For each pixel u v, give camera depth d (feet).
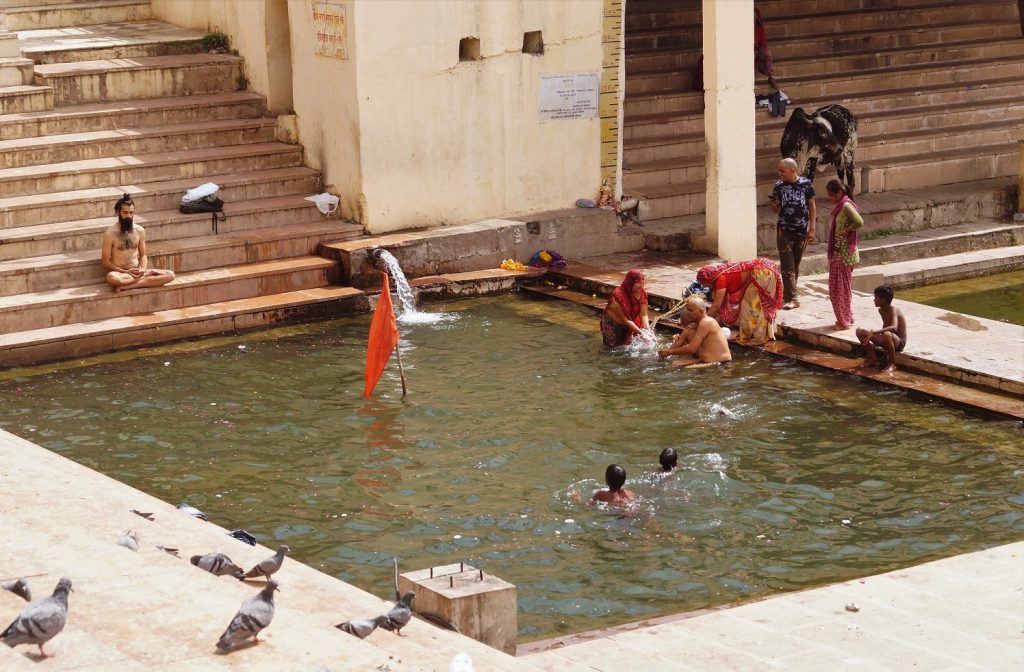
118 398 50.29
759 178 74.23
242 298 60.64
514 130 67.87
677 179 74.02
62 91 67.15
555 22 67.77
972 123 82.43
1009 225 73.10
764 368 52.85
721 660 29.76
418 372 52.95
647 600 34.60
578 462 43.73
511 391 50.60
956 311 62.03
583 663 29.73
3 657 23.50
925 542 37.81
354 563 36.94
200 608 27.55
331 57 64.95
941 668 29.19
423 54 64.75
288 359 54.80
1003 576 34.27
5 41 67.21
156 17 79.51
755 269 55.11
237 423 47.67
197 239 62.18
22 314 55.72
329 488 42.06
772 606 32.76
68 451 45.11
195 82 70.59
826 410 48.11
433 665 26.20
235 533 35.14
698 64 79.05
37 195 61.98
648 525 39.04
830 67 84.43
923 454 44.04
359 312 61.46
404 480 42.60
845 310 55.06
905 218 71.87
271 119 69.82
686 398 49.52
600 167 70.38
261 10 69.26
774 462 43.57
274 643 25.81
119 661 23.95
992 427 46.21
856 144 72.79
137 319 57.36
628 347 55.62
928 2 92.94
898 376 50.93
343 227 64.75
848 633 31.09
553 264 66.39
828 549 37.47
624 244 69.31
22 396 50.60
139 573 29.50
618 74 69.72
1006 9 93.20
